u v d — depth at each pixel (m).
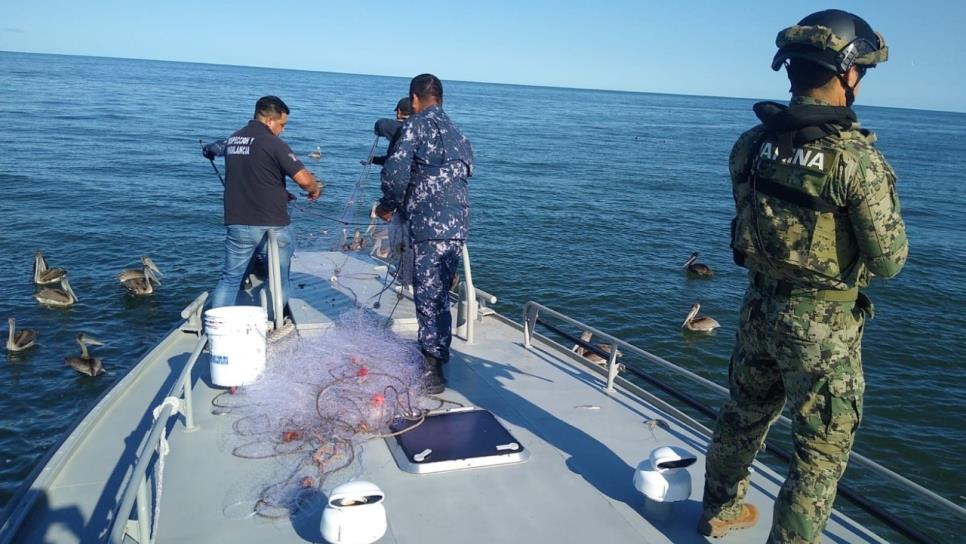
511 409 4.29
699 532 3.10
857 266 2.37
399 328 5.24
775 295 2.50
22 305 15.28
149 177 29.11
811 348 2.41
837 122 2.30
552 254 20.94
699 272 19.88
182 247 19.59
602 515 3.22
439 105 4.19
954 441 11.22
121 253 18.92
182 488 3.26
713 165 48.97
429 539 2.96
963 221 32.50
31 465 9.36
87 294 16.02
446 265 4.21
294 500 3.18
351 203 8.18
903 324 16.92
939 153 78.00
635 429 4.13
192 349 5.13
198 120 55.88
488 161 42.47
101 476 3.52
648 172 42.47
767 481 3.67
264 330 4.31
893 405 12.46
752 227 2.46
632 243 23.34
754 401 2.79
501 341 5.56
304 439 3.70
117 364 12.87
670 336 15.31
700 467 3.74
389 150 4.75
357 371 4.33
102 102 68.12
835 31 2.34
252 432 3.79
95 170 29.94
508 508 3.23
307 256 7.17
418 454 3.57
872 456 10.62
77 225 21.22
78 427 3.85
